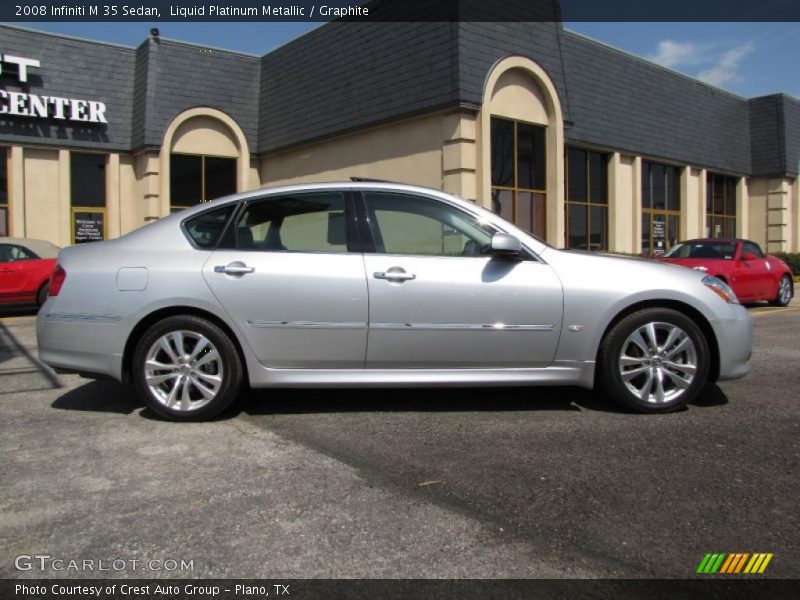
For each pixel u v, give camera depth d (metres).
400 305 4.38
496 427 4.30
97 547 2.73
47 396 5.25
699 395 5.10
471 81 12.45
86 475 3.50
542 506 3.07
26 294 11.41
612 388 4.54
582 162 17.05
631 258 4.75
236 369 4.46
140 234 4.68
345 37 15.37
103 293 4.48
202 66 17.84
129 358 4.56
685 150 20.02
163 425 4.41
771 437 4.03
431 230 4.60
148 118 16.88
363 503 3.13
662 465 3.57
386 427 4.32
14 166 16.00
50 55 16.42
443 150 12.93
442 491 3.26
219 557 2.65
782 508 3.02
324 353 4.44
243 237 4.59
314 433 4.20
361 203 4.64
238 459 3.73
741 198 23.31
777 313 11.33
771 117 23.05
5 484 3.38
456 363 4.47
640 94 18.41
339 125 15.35
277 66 18.05
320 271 4.43
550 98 14.16
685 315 4.59
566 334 4.45
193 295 4.39
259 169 18.91
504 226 4.60
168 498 3.20
